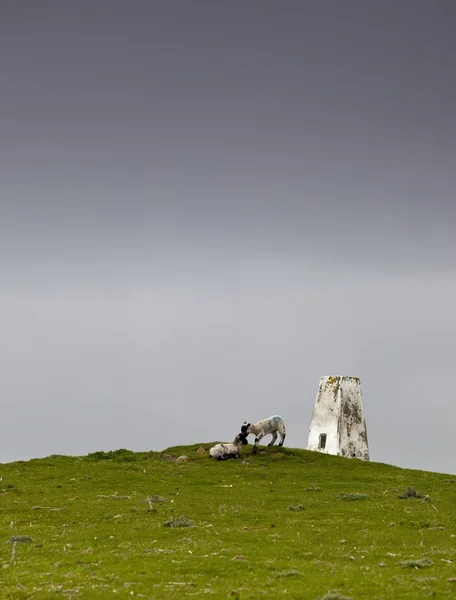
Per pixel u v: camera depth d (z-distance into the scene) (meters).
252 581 69.56
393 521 102.31
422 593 64.56
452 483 142.75
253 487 132.25
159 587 67.69
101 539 91.06
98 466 149.12
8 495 123.25
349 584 68.12
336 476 146.12
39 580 70.56
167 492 126.56
